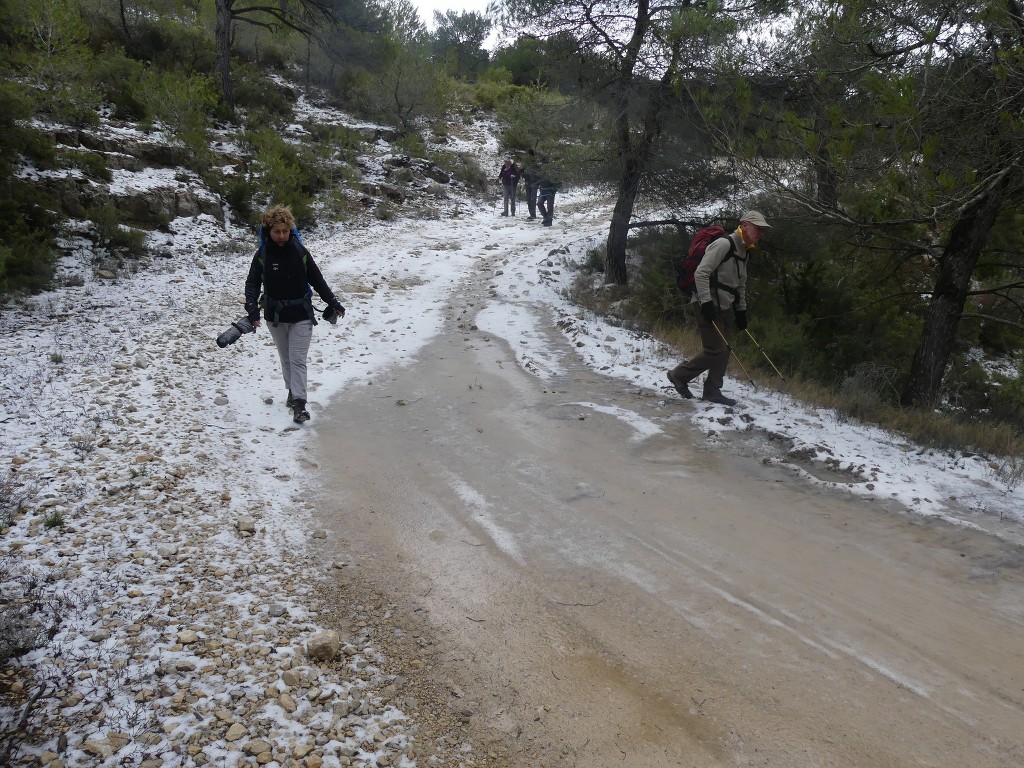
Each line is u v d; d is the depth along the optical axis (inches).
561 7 407.2
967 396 392.5
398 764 98.0
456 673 118.3
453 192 871.7
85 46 613.9
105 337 289.1
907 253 356.8
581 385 282.7
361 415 245.0
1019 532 164.2
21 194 398.9
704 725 107.0
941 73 226.5
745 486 191.8
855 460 203.6
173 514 159.8
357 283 446.3
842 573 148.6
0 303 319.3
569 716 109.1
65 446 184.7
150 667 110.2
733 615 134.3
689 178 433.7
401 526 168.4
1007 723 106.3
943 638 126.7
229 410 233.6
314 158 740.7
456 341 346.3
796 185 244.5
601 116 436.5
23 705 99.3
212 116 747.4
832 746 102.6
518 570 150.3
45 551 137.5
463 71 1450.5
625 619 133.4
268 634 122.9
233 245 502.3
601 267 513.0
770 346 339.3
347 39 956.6
